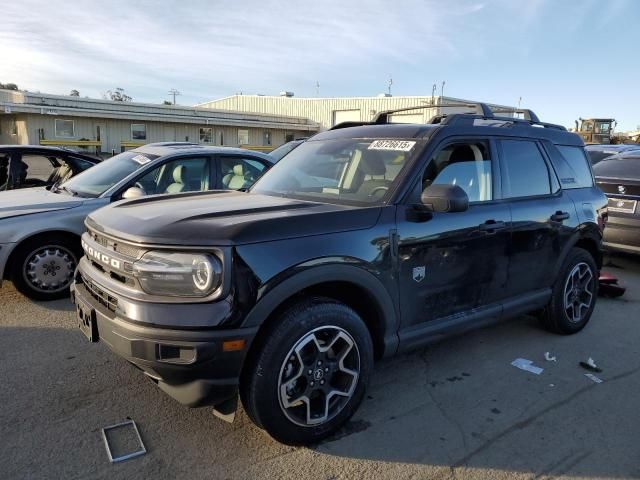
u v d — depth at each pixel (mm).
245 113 34875
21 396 3520
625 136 31391
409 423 3332
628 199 7168
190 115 31578
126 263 2807
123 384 3715
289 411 2920
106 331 2879
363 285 3131
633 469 2920
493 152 4102
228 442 3064
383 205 3346
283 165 4375
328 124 39656
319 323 2943
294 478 2766
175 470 2801
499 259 3998
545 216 4379
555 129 4980
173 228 2768
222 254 2643
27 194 6176
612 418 3455
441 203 3242
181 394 2777
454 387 3842
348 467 2873
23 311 5180
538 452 3059
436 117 4348
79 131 27312
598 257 5203
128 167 6207
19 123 26500
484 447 3094
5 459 2844
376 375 4023
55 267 5480
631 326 5246
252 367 2807
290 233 2881
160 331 2625
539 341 4773
